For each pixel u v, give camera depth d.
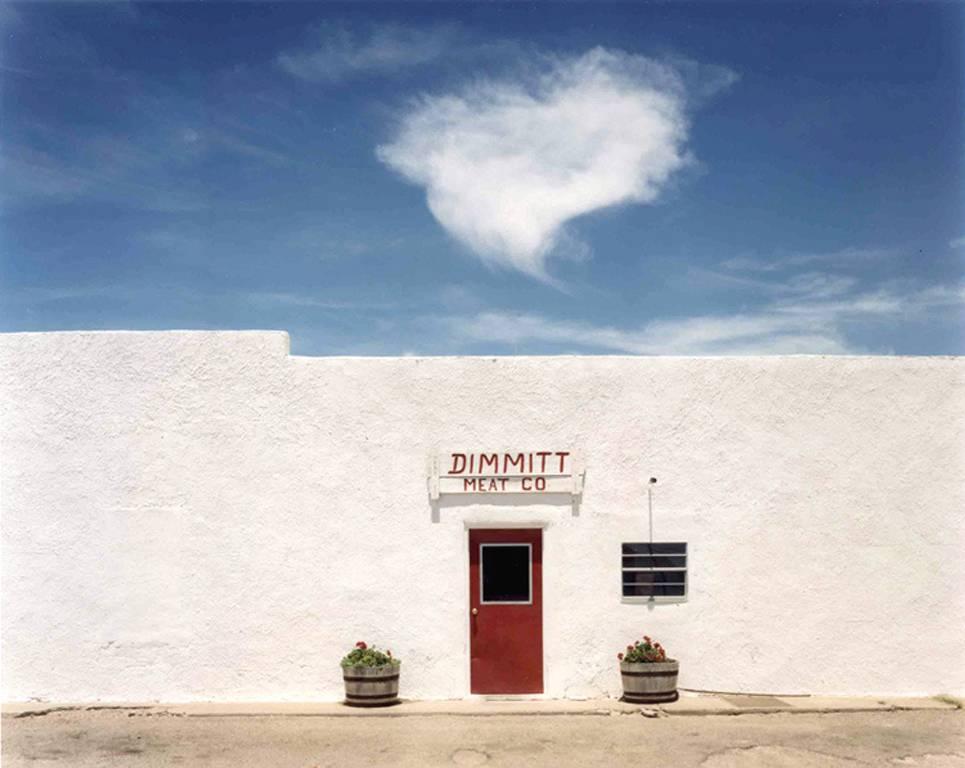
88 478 14.00
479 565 13.89
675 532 13.97
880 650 13.98
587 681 13.77
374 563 13.88
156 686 13.76
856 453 14.13
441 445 13.98
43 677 13.79
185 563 13.90
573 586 13.88
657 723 12.56
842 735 12.05
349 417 14.02
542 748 11.47
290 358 14.09
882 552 14.05
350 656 13.48
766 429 14.10
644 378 14.10
